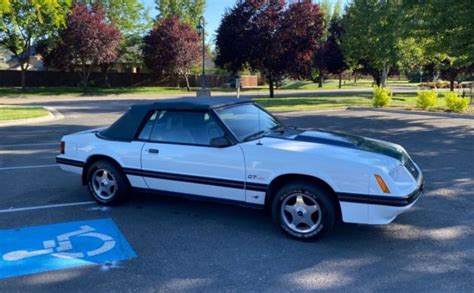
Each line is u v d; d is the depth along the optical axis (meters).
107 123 15.41
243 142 4.76
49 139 11.70
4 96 33.50
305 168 4.36
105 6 44.47
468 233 4.75
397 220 5.17
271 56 26.53
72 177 7.39
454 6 16.42
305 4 26.25
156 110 5.38
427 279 3.70
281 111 19.23
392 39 27.95
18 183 6.98
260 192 4.64
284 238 4.61
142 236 4.69
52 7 22.27
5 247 4.38
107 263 4.02
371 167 4.15
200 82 50.25
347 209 4.27
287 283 3.63
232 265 3.98
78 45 36.25
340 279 3.70
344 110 20.23
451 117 16.75
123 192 5.63
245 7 26.33
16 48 36.69
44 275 3.77
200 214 5.40
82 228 4.93
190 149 5.00
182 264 4.00
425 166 8.19
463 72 39.75
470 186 6.73
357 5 30.66
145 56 44.09
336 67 47.56
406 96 31.03
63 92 37.78
